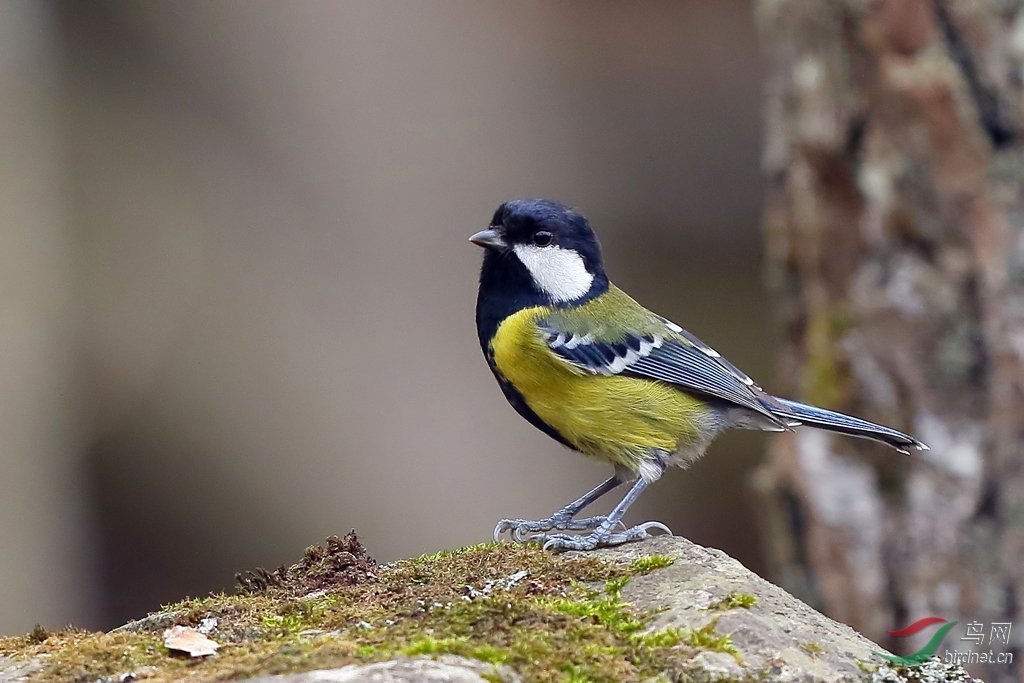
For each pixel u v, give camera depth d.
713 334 15.78
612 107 16.33
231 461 13.83
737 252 16.20
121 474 13.73
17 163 13.80
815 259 8.68
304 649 4.28
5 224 13.56
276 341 14.12
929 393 8.23
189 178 14.68
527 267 7.27
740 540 14.08
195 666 4.28
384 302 14.52
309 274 14.53
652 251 16.33
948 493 8.20
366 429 13.88
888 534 8.42
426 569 5.66
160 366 13.95
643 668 4.22
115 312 14.08
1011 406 8.02
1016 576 8.05
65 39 14.46
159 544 13.66
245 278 14.39
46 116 14.23
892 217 8.26
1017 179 7.95
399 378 14.10
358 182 14.91
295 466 13.81
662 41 16.41
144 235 14.34
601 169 16.36
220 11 14.63
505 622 4.57
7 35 13.83
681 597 5.01
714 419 7.40
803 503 8.80
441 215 15.16
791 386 9.09
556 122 16.09
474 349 14.44
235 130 14.78
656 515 14.21
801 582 8.91
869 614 8.45
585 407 7.09
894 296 8.30
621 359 7.09
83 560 13.55
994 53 7.89
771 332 15.59
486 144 15.62
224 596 5.29
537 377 7.12
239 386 13.97
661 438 7.17
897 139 8.16
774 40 8.93
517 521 7.04
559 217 7.39
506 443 14.03
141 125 14.73
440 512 13.66
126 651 4.46
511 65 15.82
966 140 7.98
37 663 4.45
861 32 8.14
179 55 14.73
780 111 8.88
